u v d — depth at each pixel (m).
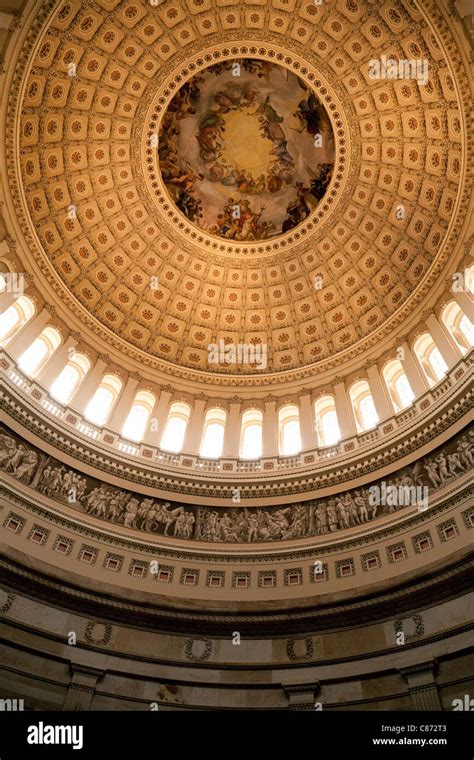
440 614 19.92
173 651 21.80
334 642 21.31
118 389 34.94
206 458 31.64
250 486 28.95
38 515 24.52
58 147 34.56
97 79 34.31
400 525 23.84
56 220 35.69
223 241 40.62
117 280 38.78
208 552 25.94
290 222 40.38
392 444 26.86
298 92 36.81
